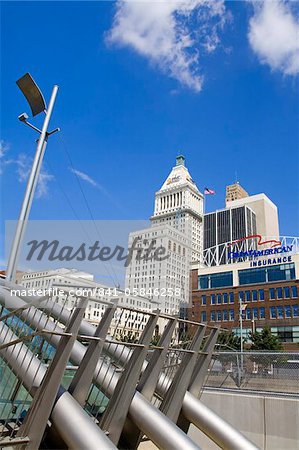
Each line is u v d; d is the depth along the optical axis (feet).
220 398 39.29
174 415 30.50
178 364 35.27
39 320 25.43
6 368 27.22
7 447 20.89
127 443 27.45
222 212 649.61
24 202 48.24
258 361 40.45
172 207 478.59
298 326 271.69
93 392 33.81
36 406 20.83
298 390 37.65
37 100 53.93
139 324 26.58
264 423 36.42
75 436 20.27
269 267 302.66
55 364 21.04
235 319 300.20
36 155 52.16
